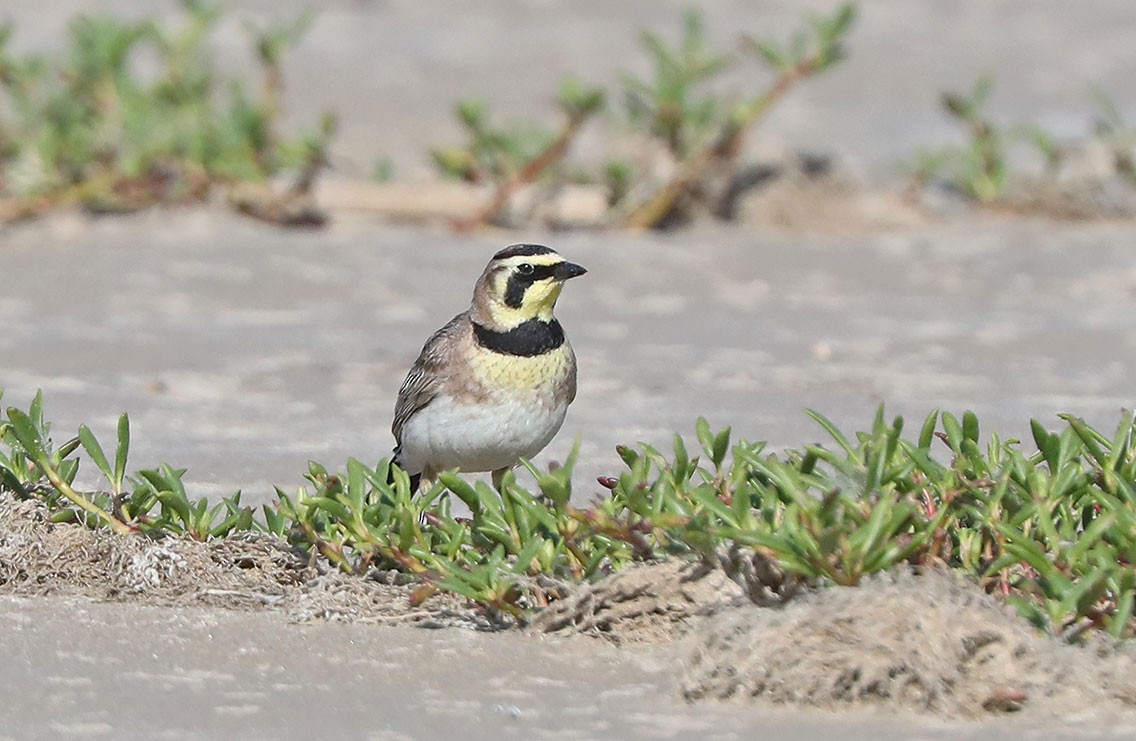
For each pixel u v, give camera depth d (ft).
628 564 26.73
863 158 75.41
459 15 103.96
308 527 28.53
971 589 24.20
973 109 69.31
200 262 57.16
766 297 54.54
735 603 25.26
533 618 26.25
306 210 64.44
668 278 56.54
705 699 23.38
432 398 33.50
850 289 55.67
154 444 38.42
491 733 22.22
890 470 26.11
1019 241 61.87
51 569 28.76
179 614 26.84
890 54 96.32
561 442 38.83
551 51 95.86
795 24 102.68
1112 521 25.55
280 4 103.76
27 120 66.49
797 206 65.77
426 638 25.90
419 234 62.28
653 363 46.52
